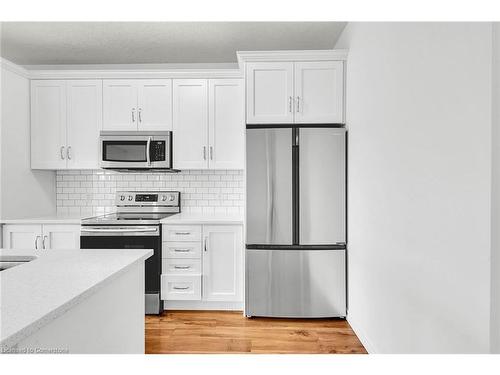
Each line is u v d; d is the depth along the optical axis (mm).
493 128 1194
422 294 1686
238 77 3500
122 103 3529
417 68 1722
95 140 3543
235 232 3250
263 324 2996
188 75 3498
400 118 1927
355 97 2834
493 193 1202
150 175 3875
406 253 1859
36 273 1251
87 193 3889
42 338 917
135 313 1592
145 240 3217
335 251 3055
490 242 1210
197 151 3521
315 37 3348
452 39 1418
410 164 1807
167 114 3520
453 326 1433
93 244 3209
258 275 3088
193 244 3260
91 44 3451
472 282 1309
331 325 2982
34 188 3582
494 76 1189
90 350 1174
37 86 3539
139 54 3719
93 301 1190
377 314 2309
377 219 2305
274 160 3047
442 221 1507
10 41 3373
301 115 3154
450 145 1441
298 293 3068
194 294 3244
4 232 3238
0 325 807
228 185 3848
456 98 1396
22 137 3422
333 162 3049
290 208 3047
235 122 3514
